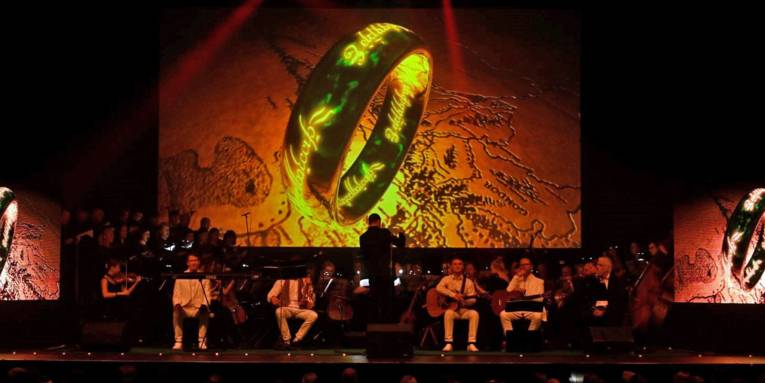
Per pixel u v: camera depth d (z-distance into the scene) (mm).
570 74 13727
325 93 12648
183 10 13672
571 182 13625
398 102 13539
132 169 13531
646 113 13711
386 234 10672
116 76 13594
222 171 13555
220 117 13617
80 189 13391
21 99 13281
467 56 13664
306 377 7766
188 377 8930
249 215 13484
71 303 12672
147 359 9148
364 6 13711
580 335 11211
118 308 11219
